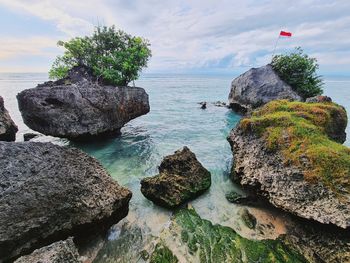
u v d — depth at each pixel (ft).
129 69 65.26
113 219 27.32
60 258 16.70
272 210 31.78
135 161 49.03
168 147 57.31
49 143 28.17
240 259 23.45
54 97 51.03
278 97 82.38
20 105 52.39
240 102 93.20
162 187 33.17
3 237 19.35
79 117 52.34
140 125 78.13
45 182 23.36
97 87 56.49
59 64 71.97
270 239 26.55
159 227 28.96
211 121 83.66
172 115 93.71
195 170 38.32
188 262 23.43
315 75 87.66
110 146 57.82
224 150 54.80
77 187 24.88
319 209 25.71
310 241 25.89
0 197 20.63
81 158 28.66
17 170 22.93
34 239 20.94
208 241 25.79
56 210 22.56
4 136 47.21
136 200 34.58
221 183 39.19
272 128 36.96
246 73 94.27
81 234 24.66
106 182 27.94
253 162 35.22
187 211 30.86
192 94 175.22
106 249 25.61
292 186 28.89
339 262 23.13
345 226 23.25
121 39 72.23
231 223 29.58
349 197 24.98
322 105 45.24
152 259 23.75
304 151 30.81
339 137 43.19
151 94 172.86
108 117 57.21
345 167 27.32
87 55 70.54
